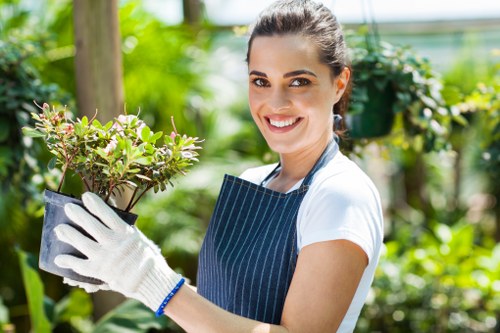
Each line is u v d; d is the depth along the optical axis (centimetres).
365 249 140
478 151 637
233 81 575
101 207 140
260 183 178
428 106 270
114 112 292
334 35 155
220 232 159
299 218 147
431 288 442
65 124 147
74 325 457
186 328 140
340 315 139
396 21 591
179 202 484
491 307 439
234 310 152
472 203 739
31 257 304
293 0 154
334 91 158
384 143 280
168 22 484
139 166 146
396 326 441
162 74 456
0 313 358
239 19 561
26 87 282
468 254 469
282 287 147
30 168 286
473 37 633
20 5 448
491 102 306
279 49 149
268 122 155
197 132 515
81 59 290
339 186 144
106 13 288
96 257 139
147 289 139
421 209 723
